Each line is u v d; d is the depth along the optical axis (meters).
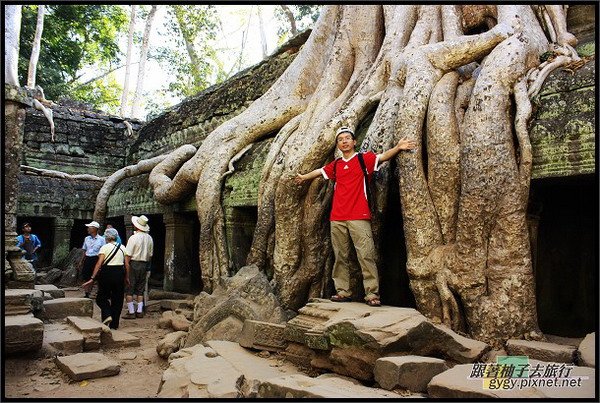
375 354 3.05
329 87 6.22
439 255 4.00
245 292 5.02
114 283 6.13
